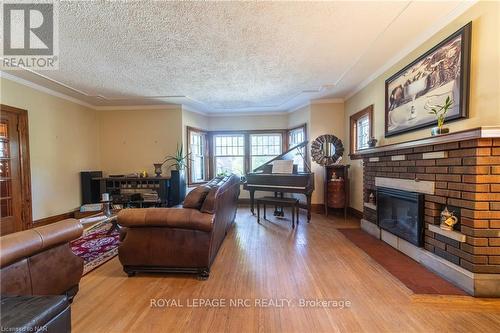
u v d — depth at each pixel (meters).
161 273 2.45
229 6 2.08
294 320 1.69
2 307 1.16
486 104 1.96
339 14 2.22
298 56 3.12
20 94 3.88
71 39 2.60
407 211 2.80
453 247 2.13
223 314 1.76
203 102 5.50
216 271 2.47
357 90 4.50
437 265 2.30
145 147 5.79
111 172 5.87
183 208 2.41
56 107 4.60
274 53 3.02
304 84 4.27
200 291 2.09
